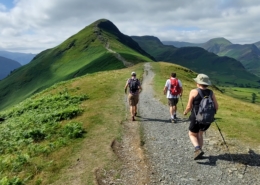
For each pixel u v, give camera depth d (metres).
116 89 29.33
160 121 15.88
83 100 24.44
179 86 15.53
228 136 12.49
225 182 8.34
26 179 9.23
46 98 27.38
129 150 11.25
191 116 9.20
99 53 158.12
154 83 37.25
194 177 8.71
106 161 9.95
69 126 14.28
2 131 17.56
